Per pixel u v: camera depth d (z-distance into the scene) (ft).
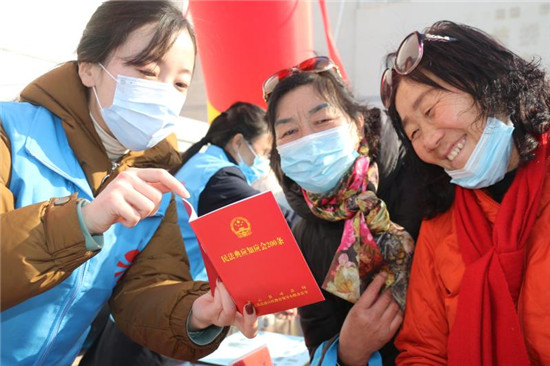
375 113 5.16
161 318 3.89
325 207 4.91
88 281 3.82
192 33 4.00
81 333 4.03
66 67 3.95
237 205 3.14
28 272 2.93
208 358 5.29
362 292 4.61
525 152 3.64
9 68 5.86
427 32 3.95
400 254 4.51
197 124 9.40
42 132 3.67
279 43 6.93
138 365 5.07
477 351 3.56
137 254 4.25
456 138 3.71
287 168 4.88
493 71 3.62
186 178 6.75
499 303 3.55
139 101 3.81
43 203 3.13
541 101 3.73
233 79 7.20
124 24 3.71
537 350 3.44
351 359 4.36
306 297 3.41
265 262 3.30
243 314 3.59
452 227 4.12
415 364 3.98
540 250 3.54
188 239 6.63
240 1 6.73
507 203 3.71
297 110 4.80
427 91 3.70
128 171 3.29
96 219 3.05
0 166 3.37
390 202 4.97
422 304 4.07
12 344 3.56
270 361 4.27
